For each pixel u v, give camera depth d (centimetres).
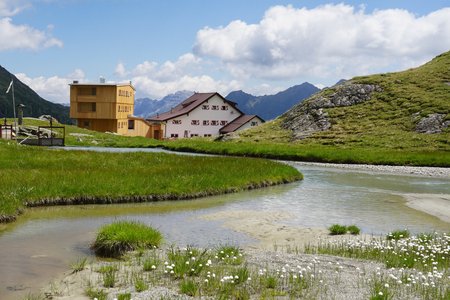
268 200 2695
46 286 1139
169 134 11756
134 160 3878
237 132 9375
